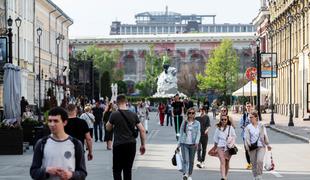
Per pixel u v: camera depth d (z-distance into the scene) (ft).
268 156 74.28
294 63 306.96
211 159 107.45
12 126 115.24
